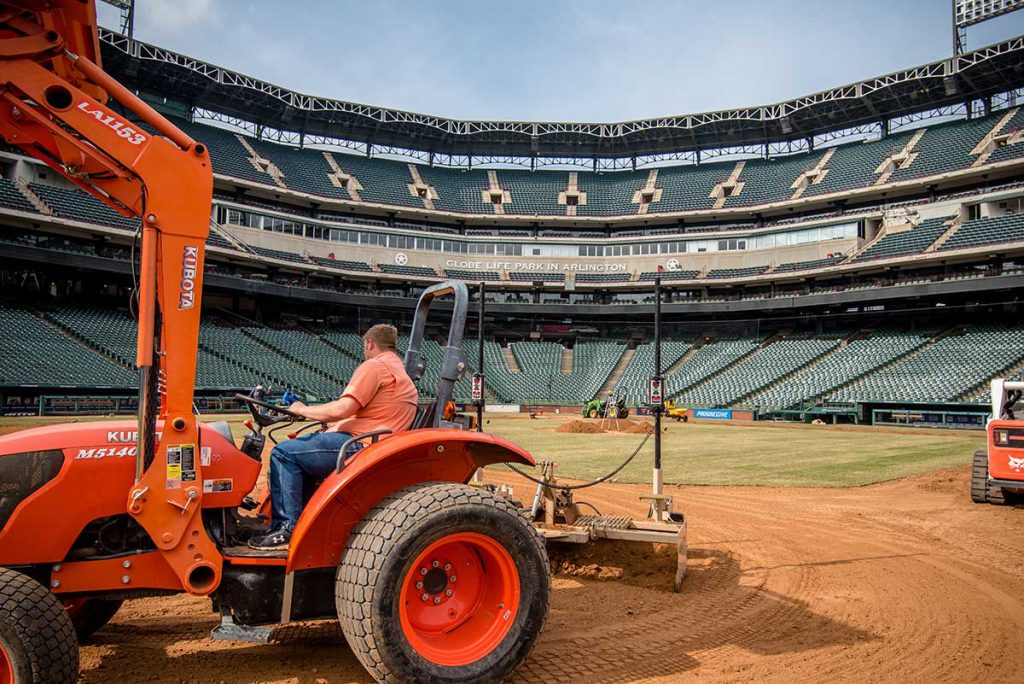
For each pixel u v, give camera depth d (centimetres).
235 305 4397
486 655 347
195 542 330
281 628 445
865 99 4469
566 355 4844
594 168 5506
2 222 3281
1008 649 427
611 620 472
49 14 332
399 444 351
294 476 366
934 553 693
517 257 4938
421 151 5497
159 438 334
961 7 4091
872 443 2062
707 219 4947
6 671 290
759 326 4606
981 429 2873
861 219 4212
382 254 4766
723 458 1576
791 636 447
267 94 4575
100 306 3666
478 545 356
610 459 1531
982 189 3894
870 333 4062
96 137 323
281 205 4744
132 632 433
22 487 323
